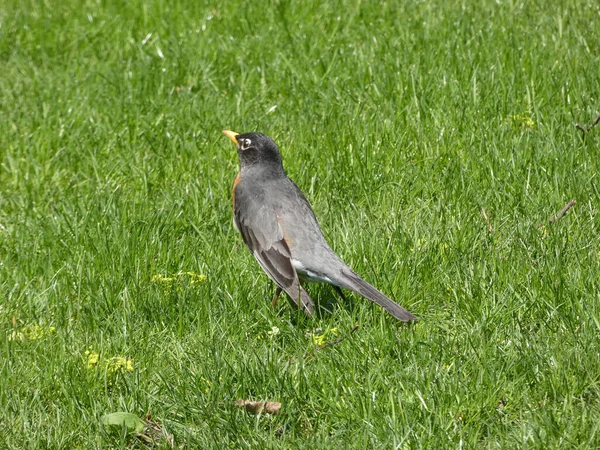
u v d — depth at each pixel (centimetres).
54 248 1122
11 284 1072
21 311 1016
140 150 1385
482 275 963
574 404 779
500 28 1589
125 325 950
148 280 1043
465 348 862
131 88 1569
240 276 1038
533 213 1091
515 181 1148
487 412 777
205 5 1908
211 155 1336
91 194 1270
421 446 734
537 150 1192
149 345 929
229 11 1853
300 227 996
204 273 1053
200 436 790
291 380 840
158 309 983
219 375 849
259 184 1052
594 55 1476
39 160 1397
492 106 1345
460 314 930
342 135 1302
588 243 1006
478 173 1179
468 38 1566
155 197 1257
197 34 1770
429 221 1105
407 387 805
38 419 827
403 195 1179
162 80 1569
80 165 1373
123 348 921
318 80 1512
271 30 1744
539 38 1546
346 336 888
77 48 1828
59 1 2075
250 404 810
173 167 1319
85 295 1039
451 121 1305
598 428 727
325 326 949
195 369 878
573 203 1059
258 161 1075
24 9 2023
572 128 1255
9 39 1888
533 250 1004
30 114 1520
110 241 1104
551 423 735
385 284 989
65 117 1488
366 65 1513
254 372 847
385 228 1089
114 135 1420
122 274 1049
